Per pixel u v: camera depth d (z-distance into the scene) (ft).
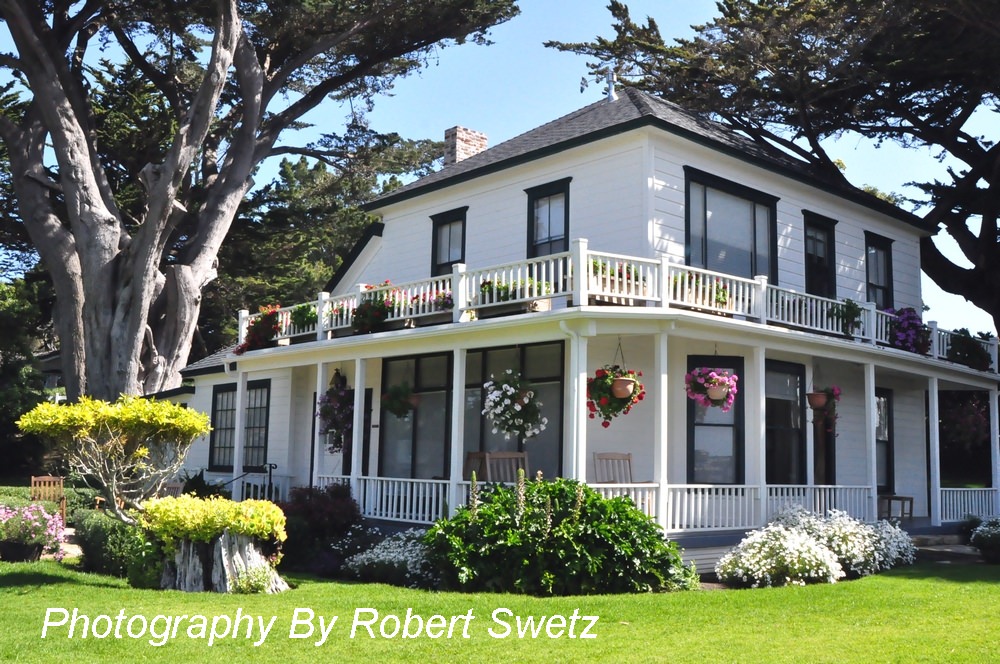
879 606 32.24
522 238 57.47
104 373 77.97
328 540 48.67
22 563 43.27
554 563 36.29
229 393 75.72
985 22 67.26
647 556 37.27
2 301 106.63
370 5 83.76
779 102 84.99
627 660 24.56
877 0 69.87
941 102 81.51
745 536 46.26
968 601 33.37
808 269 60.90
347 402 57.21
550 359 50.34
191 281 85.35
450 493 46.60
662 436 43.06
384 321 54.03
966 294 84.69
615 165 52.70
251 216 118.21
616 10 92.32
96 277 78.59
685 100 87.97
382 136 106.63
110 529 42.24
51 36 81.41
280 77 89.66
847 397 61.98
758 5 80.94
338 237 147.95
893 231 70.18
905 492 67.15
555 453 49.24
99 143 103.19
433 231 64.28
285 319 62.49
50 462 83.92
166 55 98.27
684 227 52.47
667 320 43.29
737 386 50.55
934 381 62.08
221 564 35.58
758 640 26.76
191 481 65.98
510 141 66.85
